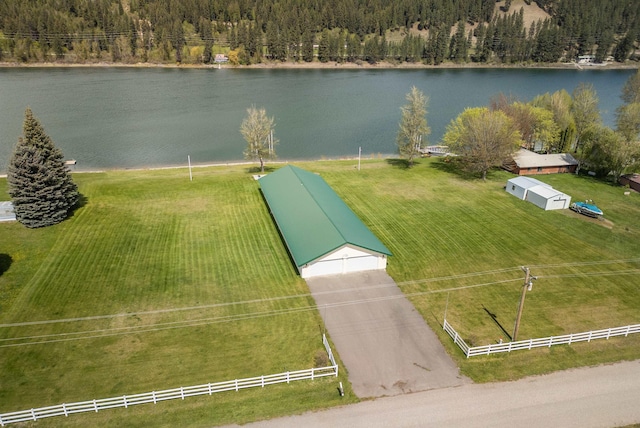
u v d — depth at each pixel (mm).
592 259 42344
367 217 50594
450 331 31938
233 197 55844
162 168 71188
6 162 72688
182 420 24797
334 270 39031
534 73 189500
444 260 41781
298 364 28984
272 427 24359
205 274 38875
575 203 53250
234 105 120438
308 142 91750
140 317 33250
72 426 24375
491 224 49188
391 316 33875
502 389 27312
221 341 30969
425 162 73625
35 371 28062
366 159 77062
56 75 153625
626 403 26484
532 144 79812
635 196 58406
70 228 46156
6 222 46656
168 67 180250
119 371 28156
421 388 27250
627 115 72250
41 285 36656
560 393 27094
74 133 92062
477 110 71312
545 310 34906
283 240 44969
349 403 26016
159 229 46781
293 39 195375
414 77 175875
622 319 34062
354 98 133375
